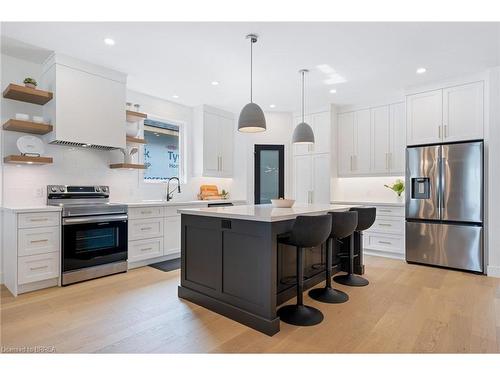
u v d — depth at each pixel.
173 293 3.02
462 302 2.78
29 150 3.36
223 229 2.55
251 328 2.28
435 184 3.99
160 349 1.97
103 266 3.52
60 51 3.22
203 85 4.29
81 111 3.45
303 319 2.37
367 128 5.11
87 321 2.37
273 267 2.23
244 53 3.23
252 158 5.78
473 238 3.71
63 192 3.62
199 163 5.35
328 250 2.96
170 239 4.31
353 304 2.74
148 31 2.79
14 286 2.88
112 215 3.61
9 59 3.36
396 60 3.41
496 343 2.04
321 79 4.02
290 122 5.81
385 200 5.20
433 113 4.11
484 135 3.71
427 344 2.03
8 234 3.06
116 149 4.10
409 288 3.18
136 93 4.62
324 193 5.31
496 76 3.54
